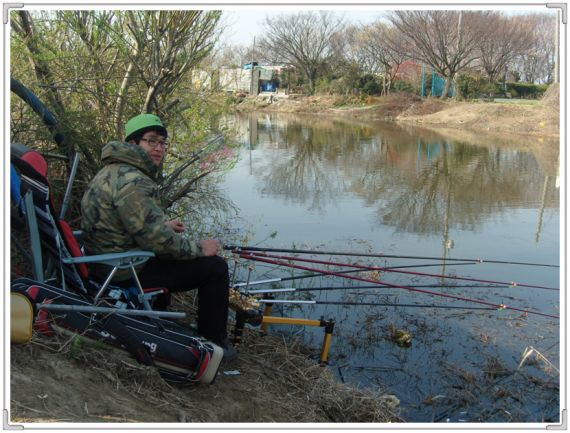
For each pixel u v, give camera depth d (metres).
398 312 5.90
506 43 31.59
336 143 19.47
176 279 3.67
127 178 3.41
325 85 39.66
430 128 25.28
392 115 30.88
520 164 15.12
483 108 26.36
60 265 3.44
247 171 13.41
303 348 5.04
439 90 34.28
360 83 38.56
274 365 4.38
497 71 32.91
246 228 8.24
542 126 22.88
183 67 5.95
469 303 6.18
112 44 5.75
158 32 5.60
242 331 4.36
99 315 3.23
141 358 3.26
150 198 3.42
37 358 2.94
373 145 19.08
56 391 2.80
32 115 5.02
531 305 6.14
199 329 3.84
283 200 10.45
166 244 3.41
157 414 3.04
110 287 3.51
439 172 13.88
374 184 12.27
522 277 6.97
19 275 3.89
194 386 3.51
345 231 8.58
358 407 4.10
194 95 6.34
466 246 8.12
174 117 6.12
